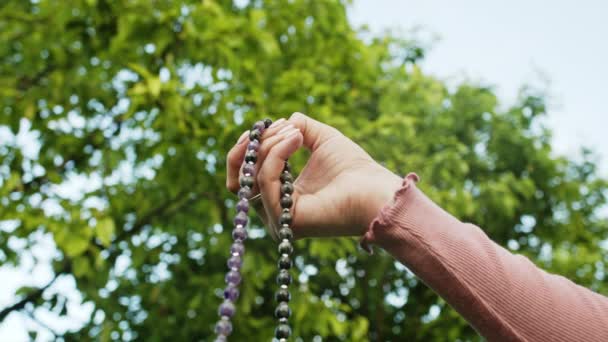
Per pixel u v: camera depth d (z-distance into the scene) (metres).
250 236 4.57
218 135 3.93
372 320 6.14
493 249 0.92
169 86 3.51
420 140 5.03
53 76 4.06
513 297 0.87
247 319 4.33
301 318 3.86
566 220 6.90
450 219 0.95
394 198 0.95
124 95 4.41
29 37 4.30
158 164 4.52
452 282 0.88
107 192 4.42
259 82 4.18
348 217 1.04
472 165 6.13
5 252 4.24
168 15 3.72
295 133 1.09
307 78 4.09
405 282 6.35
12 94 3.92
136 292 4.95
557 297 0.88
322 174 1.11
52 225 3.35
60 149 4.52
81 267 3.40
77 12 4.16
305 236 1.07
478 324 0.88
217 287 4.56
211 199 4.27
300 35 4.67
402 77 5.58
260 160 1.13
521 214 6.49
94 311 4.52
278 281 1.00
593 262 5.87
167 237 5.02
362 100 5.17
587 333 0.86
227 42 3.70
